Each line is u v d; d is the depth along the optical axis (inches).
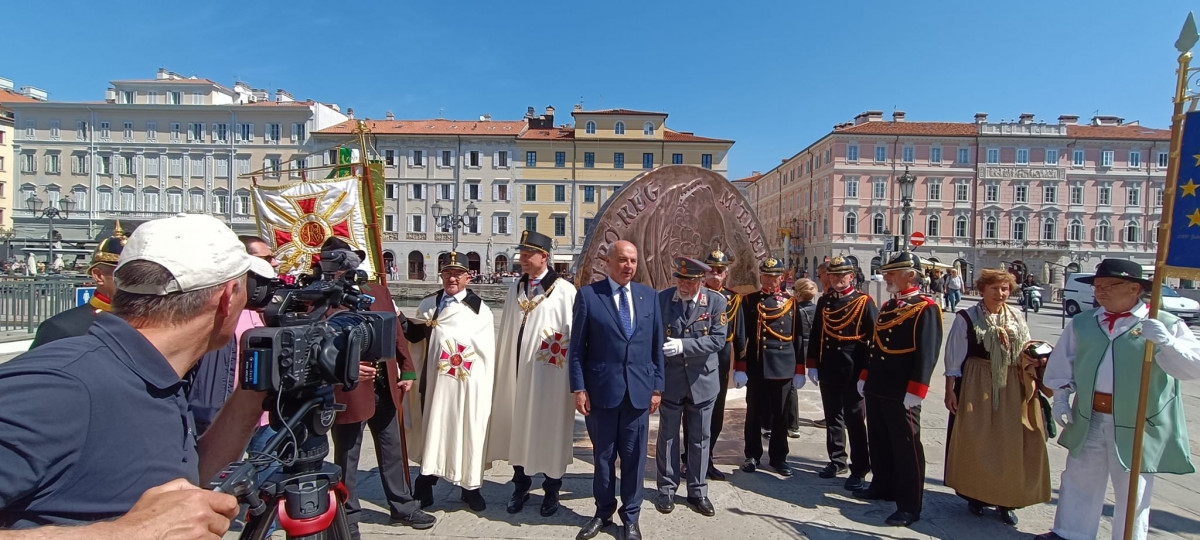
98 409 52.2
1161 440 128.6
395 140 1872.5
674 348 153.9
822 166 2101.4
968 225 1953.7
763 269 206.2
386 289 157.0
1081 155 1936.5
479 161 1879.9
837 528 153.2
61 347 53.6
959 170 1951.3
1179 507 167.9
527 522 153.6
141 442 55.2
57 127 1980.8
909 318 157.6
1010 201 1945.1
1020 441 152.3
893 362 158.9
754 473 196.4
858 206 1973.4
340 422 132.3
